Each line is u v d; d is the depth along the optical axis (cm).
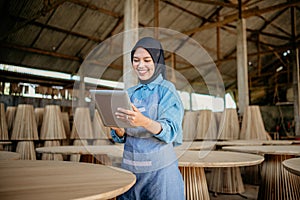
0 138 504
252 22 1156
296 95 1114
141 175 155
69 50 1017
